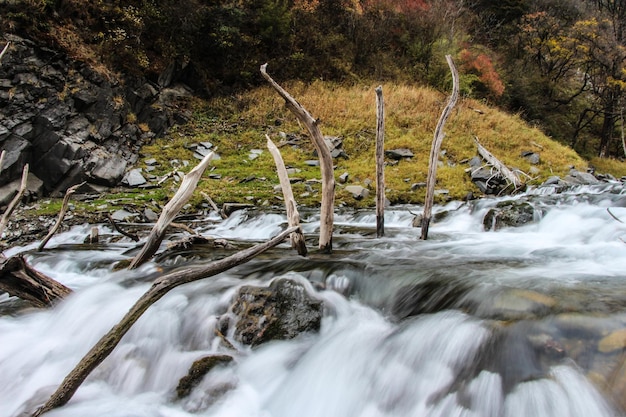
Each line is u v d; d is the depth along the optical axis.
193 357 3.86
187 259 5.94
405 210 10.85
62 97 12.70
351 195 12.28
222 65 19.95
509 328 3.31
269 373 3.70
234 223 10.22
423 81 22.66
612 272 4.76
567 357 2.95
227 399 3.43
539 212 8.58
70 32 14.12
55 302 4.94
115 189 12.42
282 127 17.27
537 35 28.69
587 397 2.66
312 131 6.01
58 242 9.07
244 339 4.00
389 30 23.84
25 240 9.16
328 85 20.59
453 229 9.28
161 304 4.63
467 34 27.92
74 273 6.54
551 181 13.38
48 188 11.71
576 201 9.67
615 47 24.52
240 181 13.16
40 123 12.01
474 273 4.66
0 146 11.18
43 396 3.66
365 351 3.68
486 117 18.55
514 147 16.58
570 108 29.16
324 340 3.98
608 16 28.02
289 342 3.98
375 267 5.03
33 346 4.45
